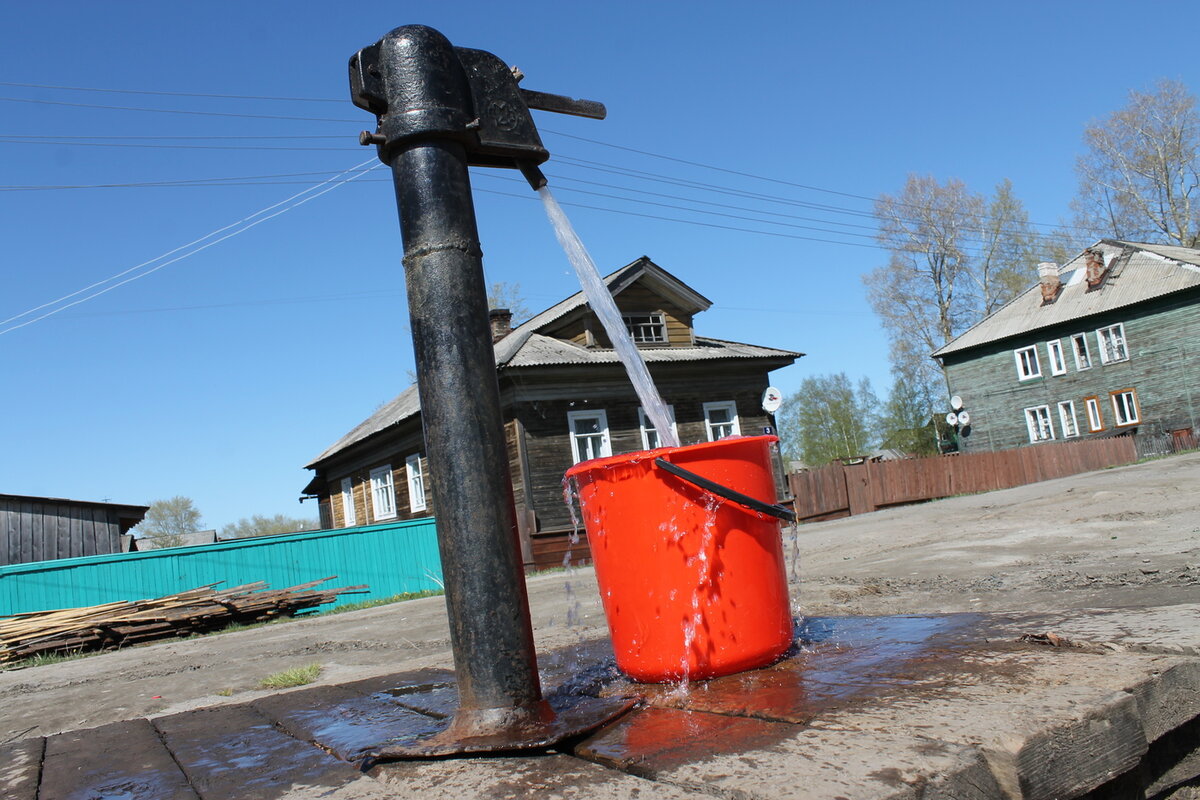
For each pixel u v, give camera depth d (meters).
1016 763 1.51
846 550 10.16
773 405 19.73
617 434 18.41
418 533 15.60
